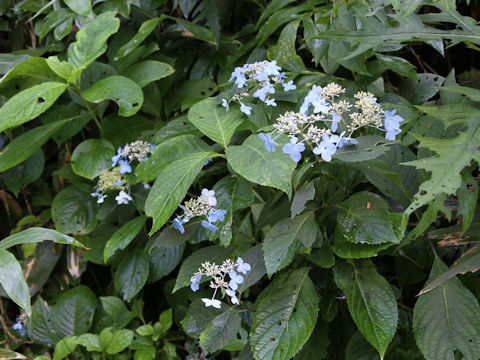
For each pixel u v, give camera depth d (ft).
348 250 2.16
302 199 2.05
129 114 2.74
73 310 3.26
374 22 2.10
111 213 3.12
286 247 2.12
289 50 2.69
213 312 2.49
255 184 2.60
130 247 3.08
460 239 2.12
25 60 2.83
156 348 3.06
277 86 2.53
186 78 3.39
